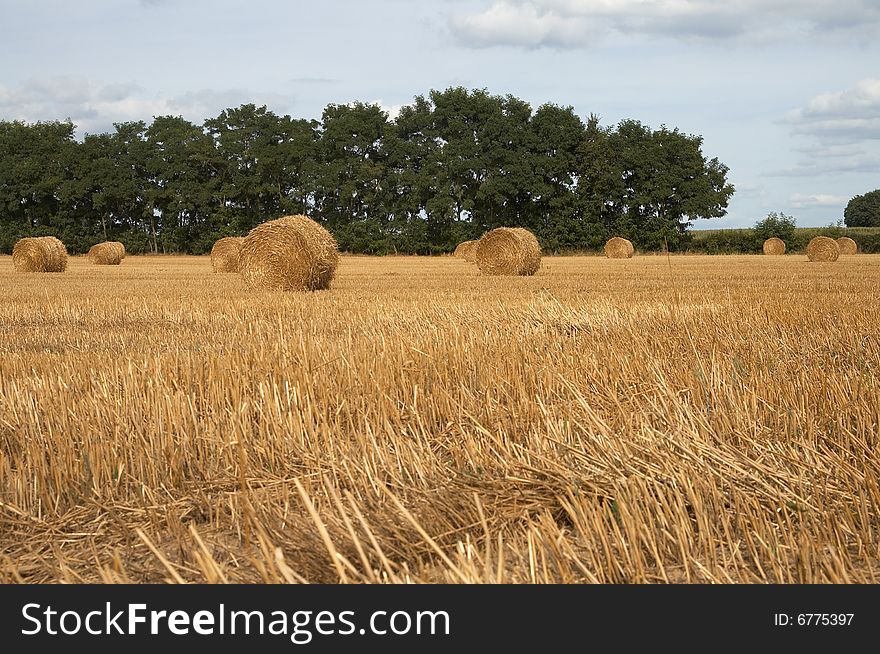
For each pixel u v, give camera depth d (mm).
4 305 31500
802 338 17812
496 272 59594
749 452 9625
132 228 166000
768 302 26734
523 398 11508
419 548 7332
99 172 158875
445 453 10516
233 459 10102
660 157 151500
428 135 159250
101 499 9062
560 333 20109
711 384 12078
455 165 149625
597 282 45406
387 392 12523
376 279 53562
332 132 157500
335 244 44031
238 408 11398
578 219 150625
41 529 8469
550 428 10195
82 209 164625
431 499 8305
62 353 18797
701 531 7250
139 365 14469
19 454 10281
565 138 153375
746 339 17906
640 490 7949
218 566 6680
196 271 75000
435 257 136875
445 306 26922
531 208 154375
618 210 154500
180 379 13453
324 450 10273
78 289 43062
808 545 6867
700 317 21969
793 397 11383
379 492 8500
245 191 158625
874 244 136875
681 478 8102
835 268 64625
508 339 17844
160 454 9820
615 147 153125
